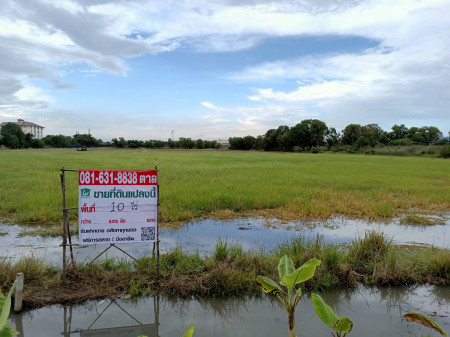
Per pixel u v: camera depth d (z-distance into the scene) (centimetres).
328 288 508
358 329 404
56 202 1010
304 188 1402
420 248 695
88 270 515
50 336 382
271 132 9775
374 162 3625
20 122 14275
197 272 522
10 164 2753
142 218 502
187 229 823
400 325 415
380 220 960
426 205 1189
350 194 1319
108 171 489
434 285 529
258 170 2317
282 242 711
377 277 526
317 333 394
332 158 4625
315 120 8844
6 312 169
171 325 408
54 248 657
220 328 403
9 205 991
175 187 1320
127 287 486
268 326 408
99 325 405
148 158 4206
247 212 1015
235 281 489
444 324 418
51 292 459
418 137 9200
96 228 491
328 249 583
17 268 489
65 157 4331
